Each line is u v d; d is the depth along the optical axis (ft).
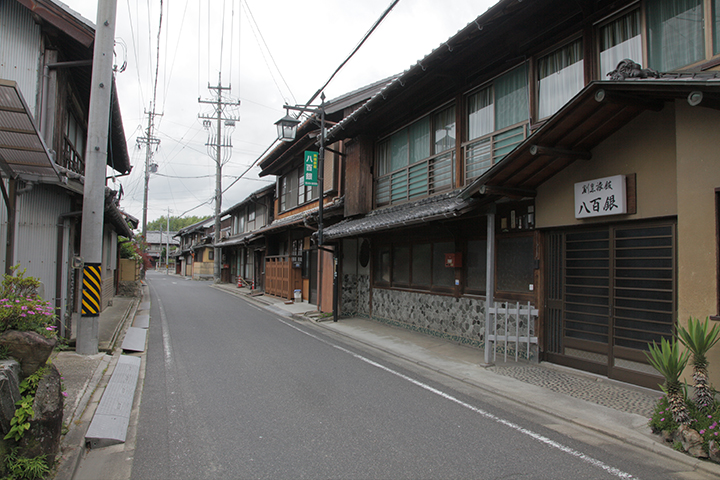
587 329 20.51
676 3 17.90
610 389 18.03
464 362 23.36
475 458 12.23
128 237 66.54
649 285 17.74
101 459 12.10
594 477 11.19
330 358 24.85
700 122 15.02
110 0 24.12
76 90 32.50
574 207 20.24
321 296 44.50
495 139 26.21
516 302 23.91
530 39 23.95
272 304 54.39
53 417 11.01
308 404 16.76
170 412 15.79
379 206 38.60
